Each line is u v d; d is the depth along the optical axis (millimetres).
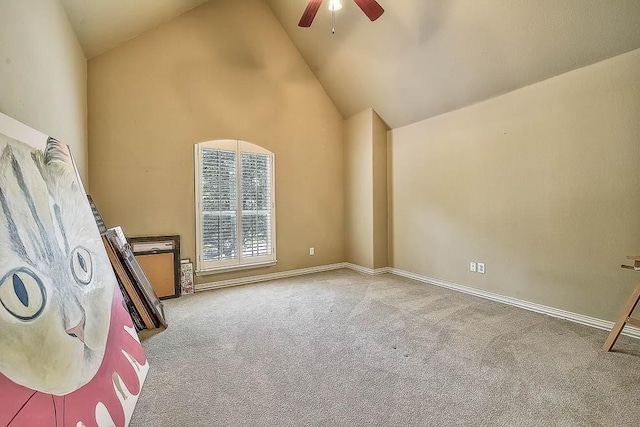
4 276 1096
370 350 2271
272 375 1936
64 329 1319
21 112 1651
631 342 2375
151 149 3656
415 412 1578
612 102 2549
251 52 4363
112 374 1531
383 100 4465
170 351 2262
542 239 3037
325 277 4617
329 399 1690
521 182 3193
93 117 3324
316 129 5000
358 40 3973
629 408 1588
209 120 4039
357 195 5055
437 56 3469
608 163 2588
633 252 2477
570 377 1888
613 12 2326
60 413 1065
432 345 2348
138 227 3586
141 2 3041
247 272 4336
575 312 2814
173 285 3684
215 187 4055
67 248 1659
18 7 1633
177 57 3812
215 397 1705
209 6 4016
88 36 2977
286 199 4699
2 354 962
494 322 2807
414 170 4430
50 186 1721
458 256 3859
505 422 1496
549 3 2520
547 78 2949
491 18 2854
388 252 4918
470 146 3684
